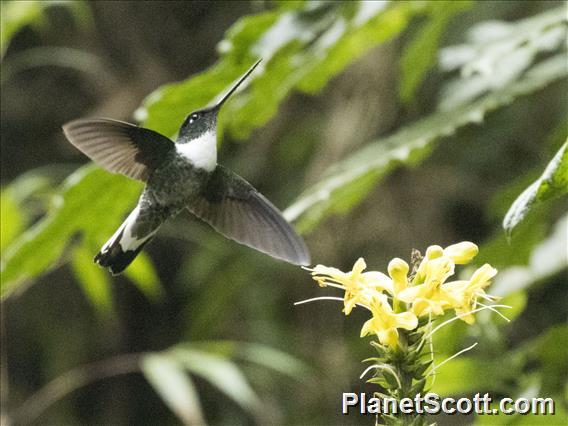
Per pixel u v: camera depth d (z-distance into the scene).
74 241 9.17
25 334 12.79
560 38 6.44
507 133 10.52
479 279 3.50
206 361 8.01
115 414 13.19
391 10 6.02
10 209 7.74
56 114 12.94
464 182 10.93
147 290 12.93
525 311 10.65
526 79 6.24
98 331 13.05
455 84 6.61
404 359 3.56
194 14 12.66
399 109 9.30
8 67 12.41
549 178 3.55
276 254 4.86
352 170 5.88
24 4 8.17
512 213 3.63
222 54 5.52
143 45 12.59
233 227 4.97
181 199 4.80
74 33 12.57
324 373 11.26
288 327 11.46
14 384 12.70
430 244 10.70
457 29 9.27
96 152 4.79
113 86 12.47
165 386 7.78
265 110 6.02
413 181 10.91
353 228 10.57
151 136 4.84
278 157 11.55
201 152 4.85
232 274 11.41
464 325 5.90
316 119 11.27
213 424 12.34
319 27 5.48
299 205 5.77
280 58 5.49
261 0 6.12
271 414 11.27
